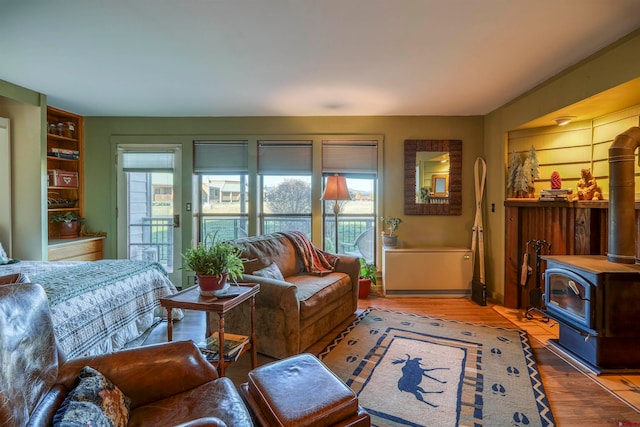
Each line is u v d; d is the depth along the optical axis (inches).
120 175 173.2
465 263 160.6
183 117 171.9
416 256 160.7
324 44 93.4
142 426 46.7
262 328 101.7
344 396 51.8
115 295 99.9
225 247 83.8
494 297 158.7
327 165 171.8
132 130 171.5
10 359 37.2
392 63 105.8
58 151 159.6
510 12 77.3
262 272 111.0
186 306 75.8
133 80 121.1
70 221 162.9
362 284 158.7
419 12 77.4
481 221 164.7
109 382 49.1
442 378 87.1
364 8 75.8
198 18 80.1
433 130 169.6
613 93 97.2
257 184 172.6
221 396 53.0
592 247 125.0
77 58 102.5
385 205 171.8
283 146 172.4
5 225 138.9
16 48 95.7
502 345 106.9
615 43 91.3
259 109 158.7
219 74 115.0
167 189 173.9
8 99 135.5
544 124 135.4
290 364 61.0
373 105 151.9
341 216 177.2
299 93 135.0
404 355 100.0
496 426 68.7
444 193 170.1
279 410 48.6
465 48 95.3
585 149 129.3
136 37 89.4
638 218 104.7
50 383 46.0
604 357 90.6
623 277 89.4
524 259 139.6
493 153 159.6
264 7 75.5
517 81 121.7
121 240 173.8
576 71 105.6
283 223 175.5
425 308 144.9
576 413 73.0
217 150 173.0
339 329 121.1
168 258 174.4
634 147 96.6
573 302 99.7
